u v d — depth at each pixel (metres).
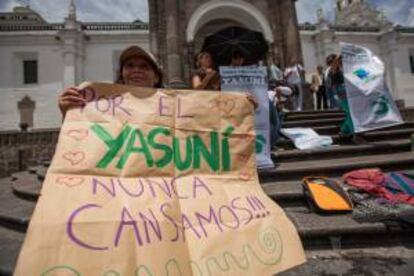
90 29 27.75
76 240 1.63
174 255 1.79
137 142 2.16
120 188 1.93
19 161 13.59
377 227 3.22
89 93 2.24
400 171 5.14
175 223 1.92
